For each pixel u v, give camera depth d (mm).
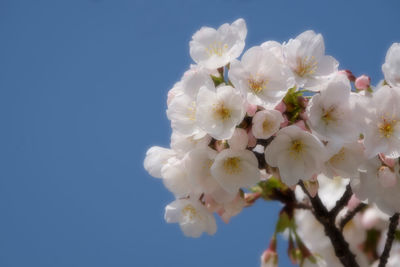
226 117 1038
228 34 1071
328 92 1046
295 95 1052
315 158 1045
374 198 1067
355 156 1052
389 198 1070
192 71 1053
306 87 1055
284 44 1063
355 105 1048
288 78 1043
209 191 1060
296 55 1062
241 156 1042
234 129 1032
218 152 1043
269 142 1054
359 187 1067
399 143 1048
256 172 1047
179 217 1086
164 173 1067
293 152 1047
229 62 1059
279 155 1048
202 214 1081
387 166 1056
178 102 1049
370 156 1044
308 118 1039
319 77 1061
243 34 1068
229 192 1046
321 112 1046
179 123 1045
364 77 1083
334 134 1041
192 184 1051
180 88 1064
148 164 1084
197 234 1082
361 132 1046
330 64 1067
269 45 1061
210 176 1055
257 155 1068
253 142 1037
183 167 1057
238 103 1036
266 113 1026
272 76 1047
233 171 1048
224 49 1067
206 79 1046
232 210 1079
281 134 1039
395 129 1050
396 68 1062
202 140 1043
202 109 1037
